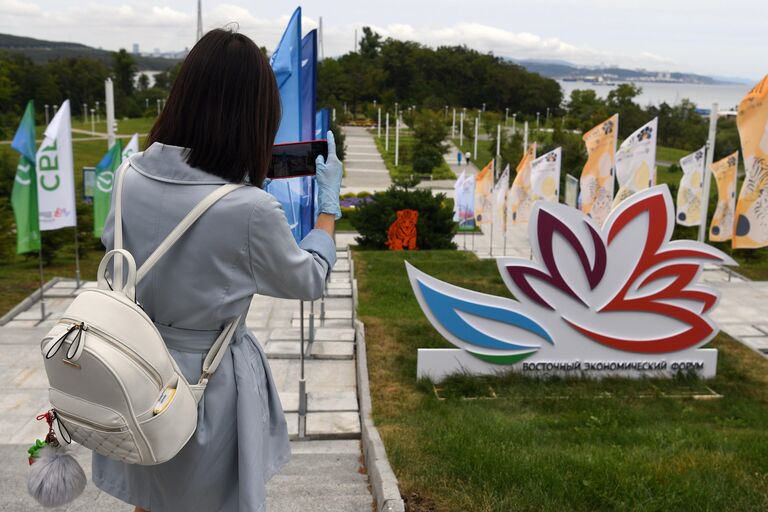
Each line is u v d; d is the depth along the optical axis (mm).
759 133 15273
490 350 11172
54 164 14133
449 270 19375
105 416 1634
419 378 11070
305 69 7988
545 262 11031
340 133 60906
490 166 24500
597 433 8070
